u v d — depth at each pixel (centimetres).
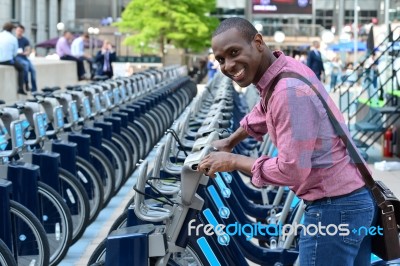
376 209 398
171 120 1475
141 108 1262
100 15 7194
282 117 368
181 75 2153
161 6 4047
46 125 807
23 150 717
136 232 430
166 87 1631
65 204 669
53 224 671
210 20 4225
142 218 451
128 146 992
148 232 430
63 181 732
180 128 660
